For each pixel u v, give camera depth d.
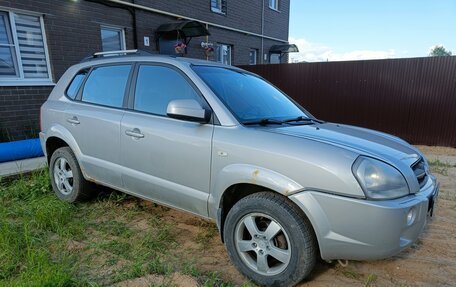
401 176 2.27
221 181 2.60
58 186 4.13
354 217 2.13
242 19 14.02
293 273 2.33
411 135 8.22
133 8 9.28
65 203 3.88
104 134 3.46
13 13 6.84
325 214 2.20
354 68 8.71
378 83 8.45
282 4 16.98
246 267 2.56
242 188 2.70
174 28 9.73
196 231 3.40
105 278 2.53
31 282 2.28
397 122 8.35
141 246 3.02
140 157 3.16
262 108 3.13
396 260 2.91
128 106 3.37
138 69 3.39
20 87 6.98
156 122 3.06
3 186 4.40
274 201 2.37
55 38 7.53
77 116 3.76
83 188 3.90
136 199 4.20
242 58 14.45
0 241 2.82
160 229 3.40
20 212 3.55
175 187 2.93
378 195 2.15
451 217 3.81
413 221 2.25
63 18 7.64
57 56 7.61
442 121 7.78
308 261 2.30
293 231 2.29
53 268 2.49
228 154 2.56
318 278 2.62
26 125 7.16
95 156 3.62
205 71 3.15
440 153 7.34
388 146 2.67
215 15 12.46
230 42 13.55
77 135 3.77
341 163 2.19
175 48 10.29
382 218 2.10
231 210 2.59
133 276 2.55
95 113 3.58
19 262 2.64
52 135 4.05
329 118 9.32
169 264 2.77
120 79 3.54
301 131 2.68
